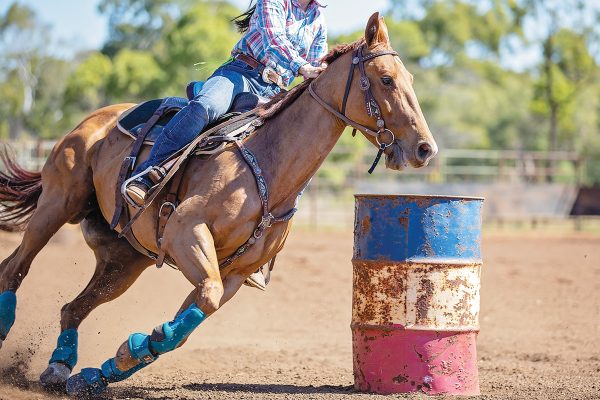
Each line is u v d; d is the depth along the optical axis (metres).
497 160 64.06
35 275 20.30
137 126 9.30
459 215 9.20
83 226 10.20
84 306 10.00
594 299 19.14
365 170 43.81
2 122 105.19
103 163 9.44
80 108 91.75
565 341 14.34
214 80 8.84
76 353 9.77
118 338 13.42
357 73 8.29
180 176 8.53
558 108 79.25
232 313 16.95
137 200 8.49
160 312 16.19
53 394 9.13
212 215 8.18
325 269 23.31
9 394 8.91
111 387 9.71
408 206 9.09
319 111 8.47
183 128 8.57
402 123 8.09
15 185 10.45
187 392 9.33
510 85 99.94
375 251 9.21
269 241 8.57
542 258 26.92
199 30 64.38
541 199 39.25
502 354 13.06
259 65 8.95
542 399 8.95
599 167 61.91
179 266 8.32
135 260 10.16
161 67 69.81
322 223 41.00
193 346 13.52
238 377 10.79
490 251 29.08
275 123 8.57
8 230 10.59
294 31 8.95
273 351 13.14
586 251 29.25
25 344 12.20
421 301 9.08
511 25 95.62
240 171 8.26
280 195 8.43
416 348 9.09
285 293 19.44
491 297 19.36
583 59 79.25
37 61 113.00
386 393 9.17
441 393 9.09
